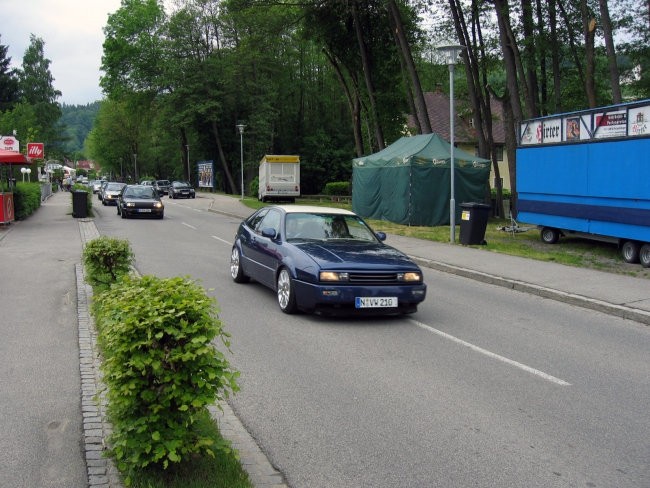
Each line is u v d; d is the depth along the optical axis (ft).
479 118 88.33
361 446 14.65
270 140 200.03
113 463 12.82
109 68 200.75
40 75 274.98
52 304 29.68
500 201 90.94
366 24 106.93
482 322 28.58
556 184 55.57
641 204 44.91
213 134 209.87
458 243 57.26
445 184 73.26
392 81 109.50
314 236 31.17
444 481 12.98
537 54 78.79
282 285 29.30
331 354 22.40
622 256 49.78
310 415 16.55
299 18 109.81
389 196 77.82
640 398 18.48
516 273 41.09
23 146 158.30
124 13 198.80
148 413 11.62
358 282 26.81
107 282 29.78
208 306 12.25
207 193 205.57
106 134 313.12
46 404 16.67
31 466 12.92
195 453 12.41
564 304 33.65
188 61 192.13
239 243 36.86
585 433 15.71
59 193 201.36
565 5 81.10
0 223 71.72
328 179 204.03
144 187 95.35
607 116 49.52
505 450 14.57
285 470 13.35
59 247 52.13
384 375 20.12
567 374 20.77
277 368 20.63
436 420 16.37
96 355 21.39
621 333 27.27
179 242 59.31
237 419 16.11
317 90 215.31
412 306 28.14
